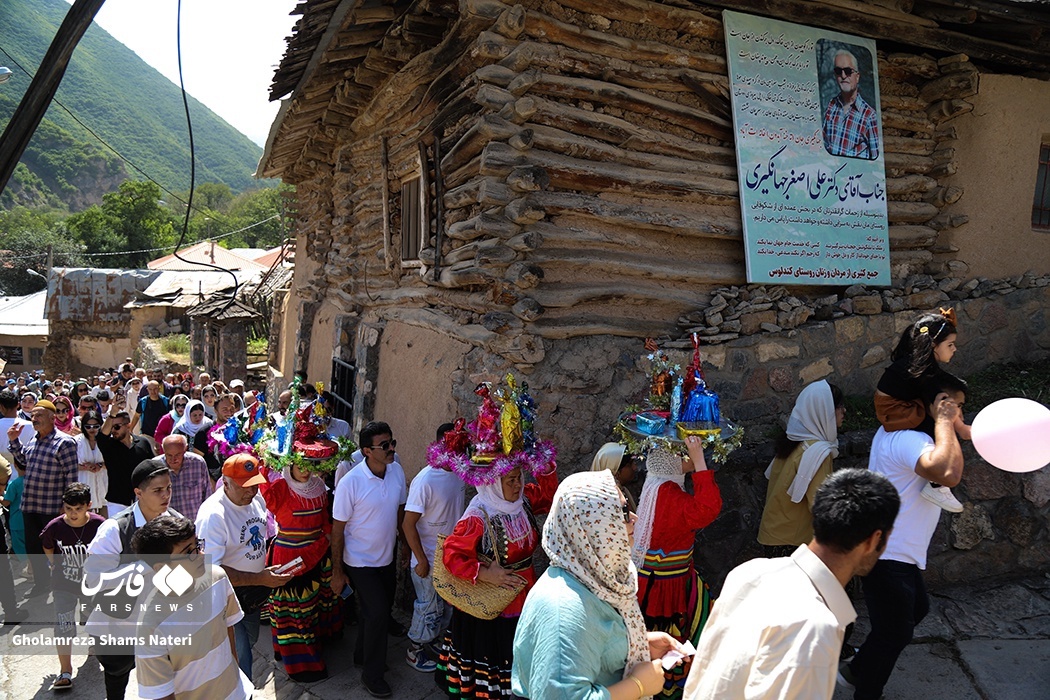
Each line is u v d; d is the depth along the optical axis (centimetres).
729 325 574
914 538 378
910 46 679
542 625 237
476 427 458
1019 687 421
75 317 2717
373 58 707
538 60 525
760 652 215
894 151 677
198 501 591
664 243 582
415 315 711
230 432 609
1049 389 611
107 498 676
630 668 250
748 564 245
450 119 610
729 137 606
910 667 448
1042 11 640
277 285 1725
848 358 618
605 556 243
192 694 337
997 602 504
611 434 543
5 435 789
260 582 443
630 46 559
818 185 623
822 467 461
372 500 504
